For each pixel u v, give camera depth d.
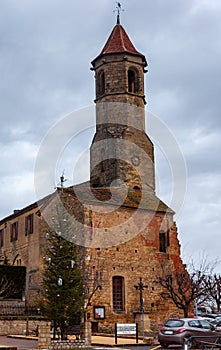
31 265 37.81
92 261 33.31
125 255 34.59
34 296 36.12
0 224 45.06
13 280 36.00
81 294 27.78
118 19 41.22
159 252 36.00
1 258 41.91
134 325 25.34
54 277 27.48
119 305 33.78
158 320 34.53
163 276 35.56
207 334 23.34
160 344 23.95
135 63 39.22
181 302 34.28
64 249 28.11
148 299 34.66
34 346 22.80
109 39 40.22
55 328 26.88
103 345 23.86
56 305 26.89
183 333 22.95
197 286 37.09
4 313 32.09
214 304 54.41
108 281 33.56
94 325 31.73
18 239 40.97
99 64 39.41
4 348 20.50
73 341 23.16
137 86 39.09
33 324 29.56
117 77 38.62
